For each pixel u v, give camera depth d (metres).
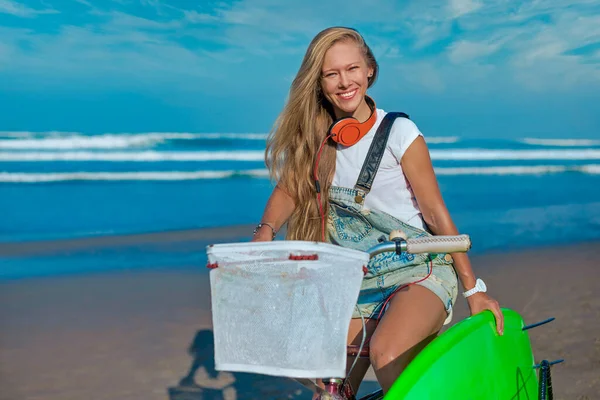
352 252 2.13
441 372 2.39
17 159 20.80
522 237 9.70
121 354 5.21
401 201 2.99
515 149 30.27
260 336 2.15
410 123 2.94
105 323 5.93
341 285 2.12
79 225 10.78
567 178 17.98
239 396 4.51
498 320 2.83
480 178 17.70
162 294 6.84
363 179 2.97
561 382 4.53
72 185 15.30
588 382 4.52
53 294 6.80
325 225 3.16
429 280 2.86
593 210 12.42
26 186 15.00
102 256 8.53
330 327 2.12
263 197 14.12
